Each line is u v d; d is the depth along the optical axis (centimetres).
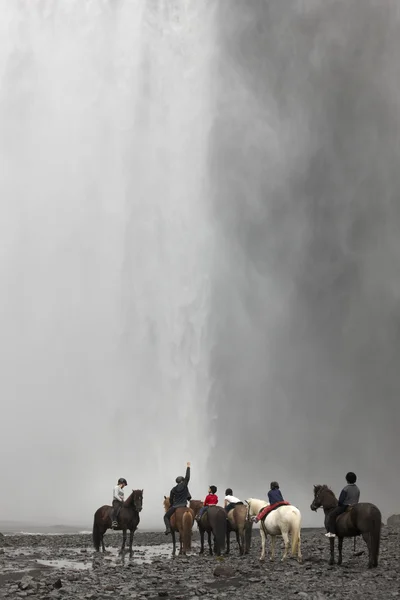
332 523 1537
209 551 1967
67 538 2545
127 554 2000
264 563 1636
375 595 1186
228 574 1489
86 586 1381
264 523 1678
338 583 1313
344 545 2045
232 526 1894
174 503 1942
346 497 1525
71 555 1961
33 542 2366
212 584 1398
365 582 1311
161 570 1606
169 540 2522
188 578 1470
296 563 1606
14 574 1562
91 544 2333
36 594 1309
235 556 1875
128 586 1373
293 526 1622
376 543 1461
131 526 1844
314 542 2164
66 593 1302
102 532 2030
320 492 1602
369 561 1468
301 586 1299
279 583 1352
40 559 1862
